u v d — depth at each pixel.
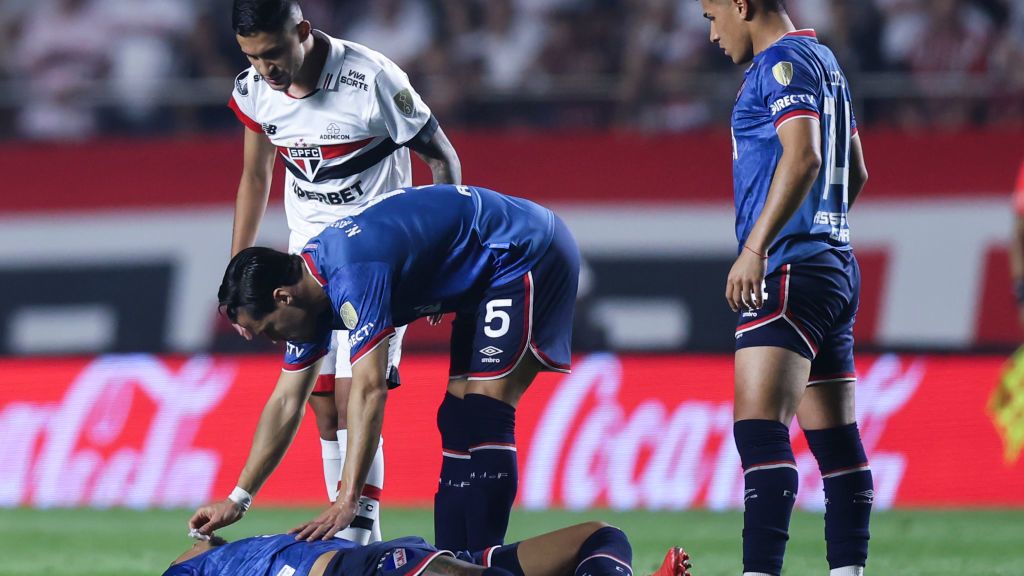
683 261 31.98
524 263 15.48
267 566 13.02
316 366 15.34
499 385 15.53
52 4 42.31
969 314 31.00
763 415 13.57
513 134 35.53
